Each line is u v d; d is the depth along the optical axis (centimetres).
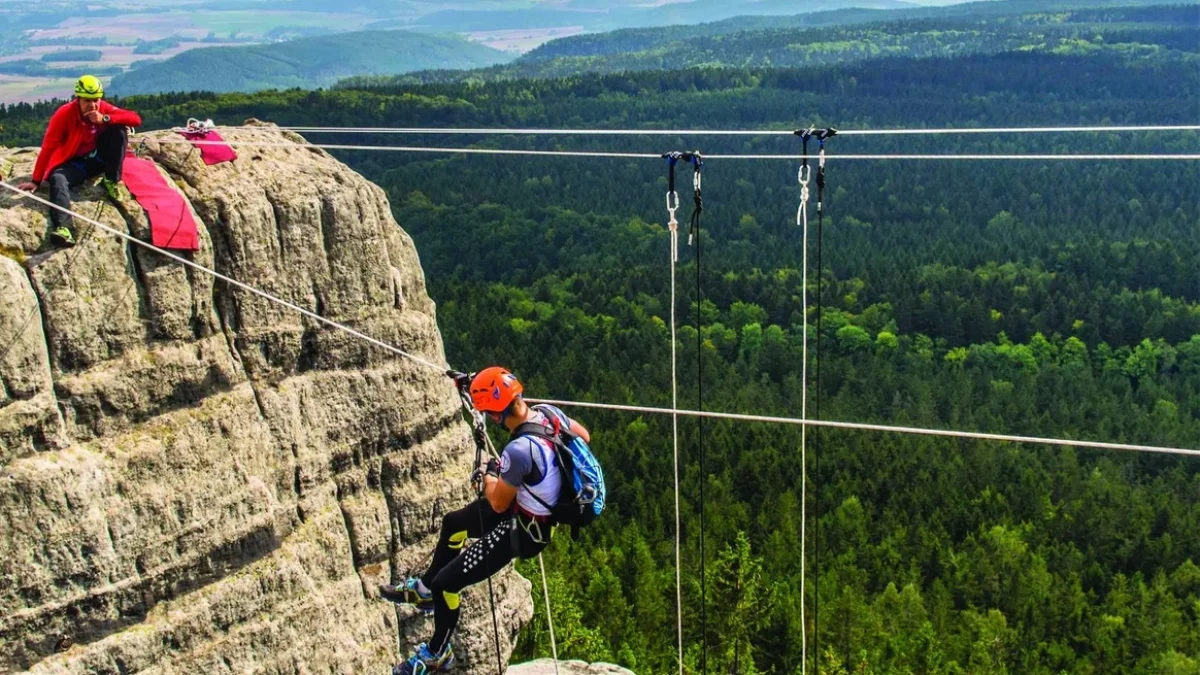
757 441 8619
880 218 17088
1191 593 7088
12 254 1115
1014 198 17562
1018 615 6488
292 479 1324
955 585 6750
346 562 1372
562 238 14675
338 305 1373
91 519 1125
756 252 14900
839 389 10612
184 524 1201
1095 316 12119
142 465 1172
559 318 11494
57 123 1166
